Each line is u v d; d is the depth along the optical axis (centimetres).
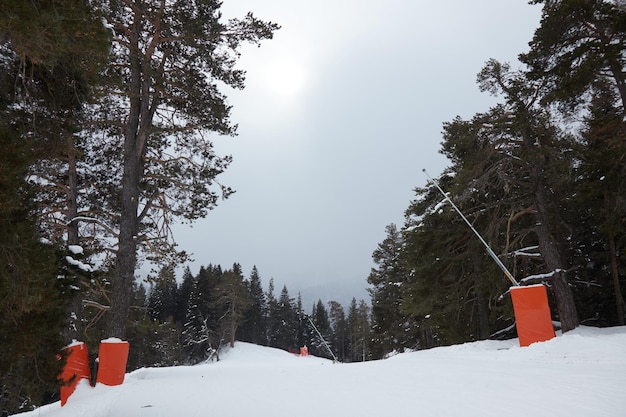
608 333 1392
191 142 1580
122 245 1270
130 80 1434
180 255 1634
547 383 722
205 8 1495
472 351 1631
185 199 1559
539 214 1702
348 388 844
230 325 6531
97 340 1257
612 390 624
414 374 997
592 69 1341
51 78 638
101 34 560
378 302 4234
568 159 1622
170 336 5206
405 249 2438
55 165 1425
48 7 499
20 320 525
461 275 2208
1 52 563
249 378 1173
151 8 1415
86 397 882
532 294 1284
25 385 590
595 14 1403
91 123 1347
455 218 2069
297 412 624
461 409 571
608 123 1412
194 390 938
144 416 655
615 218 1488
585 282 2122
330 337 10006
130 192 1320
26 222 507
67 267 710
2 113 589
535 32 1527
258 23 1466
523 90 1589
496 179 1877
